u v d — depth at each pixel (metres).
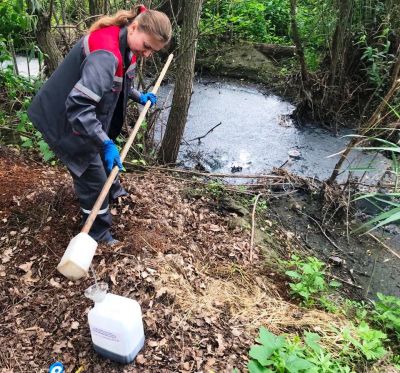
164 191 3.92
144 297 2.63
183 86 4.38
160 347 2.38
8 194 3.33
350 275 3.72
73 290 2.69
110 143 2.42
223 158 5.44
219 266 3.21
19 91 4.62
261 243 3.65
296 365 2.23
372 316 3.20
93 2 4.64
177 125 4.63
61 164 3.95
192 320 2.56
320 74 6.58
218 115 6.50
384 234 4.23
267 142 5.91
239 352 2.41
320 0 6.34
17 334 2.44
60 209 3.25
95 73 2.29
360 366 2.57
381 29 6.04
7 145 4.06
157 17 2.38
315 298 3.17
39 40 4.25
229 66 7.73
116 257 2.90
